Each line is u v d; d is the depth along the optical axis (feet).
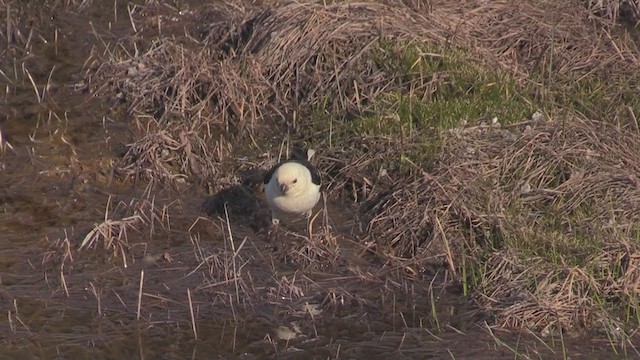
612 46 51.44
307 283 37.65
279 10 51.62
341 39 49.55
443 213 40.16
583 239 38.40
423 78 47.70
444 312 36.29
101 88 50.01
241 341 34.47
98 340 34.19
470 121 44.78
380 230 40.63
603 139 43.29
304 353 33.83
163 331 34.86
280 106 48.16
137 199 42.93
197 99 48.57
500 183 41.68
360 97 47.62
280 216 41.52
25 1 57.88
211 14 55.98
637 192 40.34
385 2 52.54
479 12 52.65
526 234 38.60
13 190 43.29
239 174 44.75
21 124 47.80
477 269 38.11
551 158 42.06
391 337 34.78
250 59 49.49
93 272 38.14
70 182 44.01
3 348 33.58
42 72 52.03
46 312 35.65
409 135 44.19
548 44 50.88
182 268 38.52
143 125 47.55
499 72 48.24
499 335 34.73
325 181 43.86
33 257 38.96
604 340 34.42
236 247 39.99
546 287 36.01
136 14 57.06
